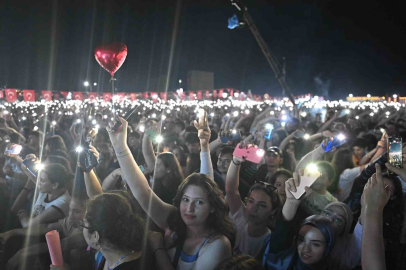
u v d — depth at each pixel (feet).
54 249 7.77
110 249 7.73
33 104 70.95
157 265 7.92
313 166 7.99
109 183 13.05
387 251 10.14
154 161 13.70
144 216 10.22
